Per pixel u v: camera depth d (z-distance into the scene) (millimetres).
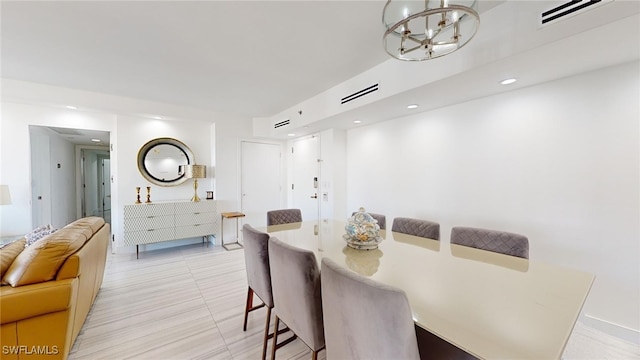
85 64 2688
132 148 4180
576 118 2105
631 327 1889
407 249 1873
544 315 968
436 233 2281
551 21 1500
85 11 1818
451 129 2975
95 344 1894
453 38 1381
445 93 2529
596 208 2029
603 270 2002
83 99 3523
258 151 5301
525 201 2402
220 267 3541
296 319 1434
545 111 2266
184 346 1895
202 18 1914
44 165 4113
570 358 1739
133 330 2076
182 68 2799
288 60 2619
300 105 4148
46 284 1530
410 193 3461
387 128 3771
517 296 1126
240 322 2213
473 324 916
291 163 5578
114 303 2508
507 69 1982
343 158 4484
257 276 1872
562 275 1360
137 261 3775
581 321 2102
